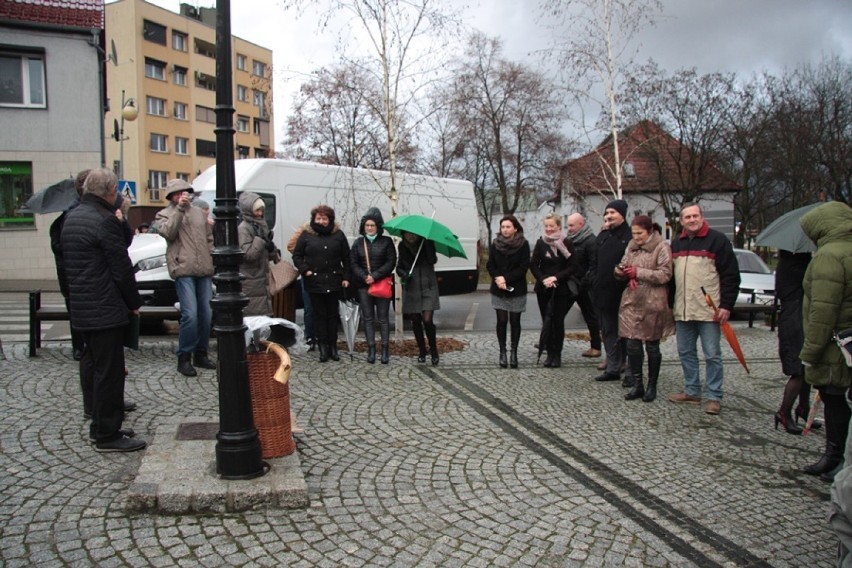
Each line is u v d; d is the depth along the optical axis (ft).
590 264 26.89
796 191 90.63
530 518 13.10
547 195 126.72
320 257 26.40
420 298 26.99
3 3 65.72
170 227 22.35
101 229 14.85
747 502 14.21
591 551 11.82
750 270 51.19
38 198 22.38
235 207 13.41
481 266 118.01
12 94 67.41
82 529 11.82
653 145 81.61
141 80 157.07
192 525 12.12
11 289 58.90
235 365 13.26
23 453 15.35
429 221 26.50
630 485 14.97
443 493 14.19
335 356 27.30
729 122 85.87
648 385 22.34
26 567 10.53
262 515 12.66
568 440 18.03
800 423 19.97
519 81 113.60
